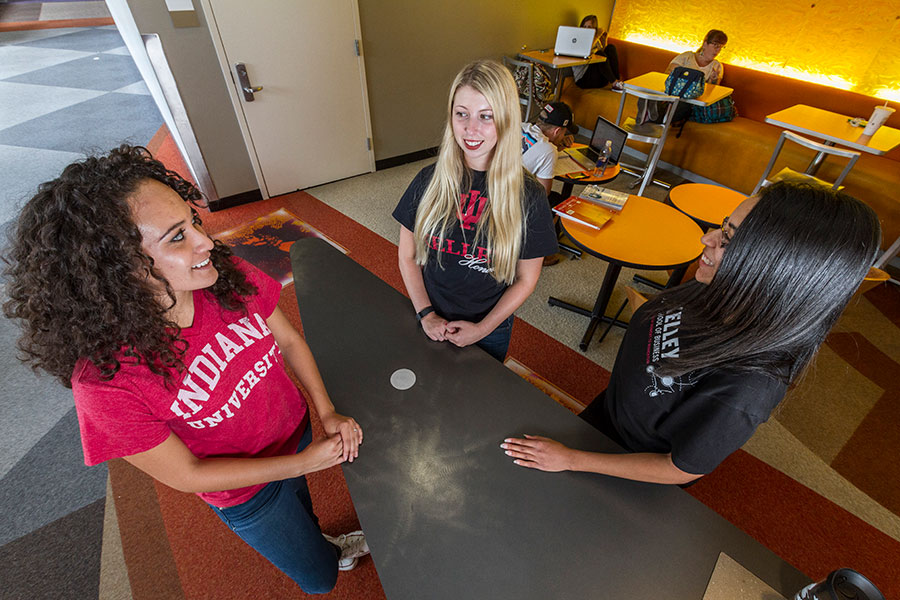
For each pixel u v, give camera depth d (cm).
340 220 341
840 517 167
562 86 518
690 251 201
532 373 221
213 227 323
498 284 130
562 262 310
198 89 294
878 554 156
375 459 89
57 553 146
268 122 334
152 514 157
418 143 442
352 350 115
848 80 368
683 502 86
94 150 59
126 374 61
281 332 96
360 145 397
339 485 169
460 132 107
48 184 54
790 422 202
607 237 210
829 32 368
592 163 293
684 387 81
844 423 203
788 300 66
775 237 66
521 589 72
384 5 345
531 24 455
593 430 97
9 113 493
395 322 125
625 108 459
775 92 401
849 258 62
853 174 329
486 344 146
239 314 79
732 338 73
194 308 72
